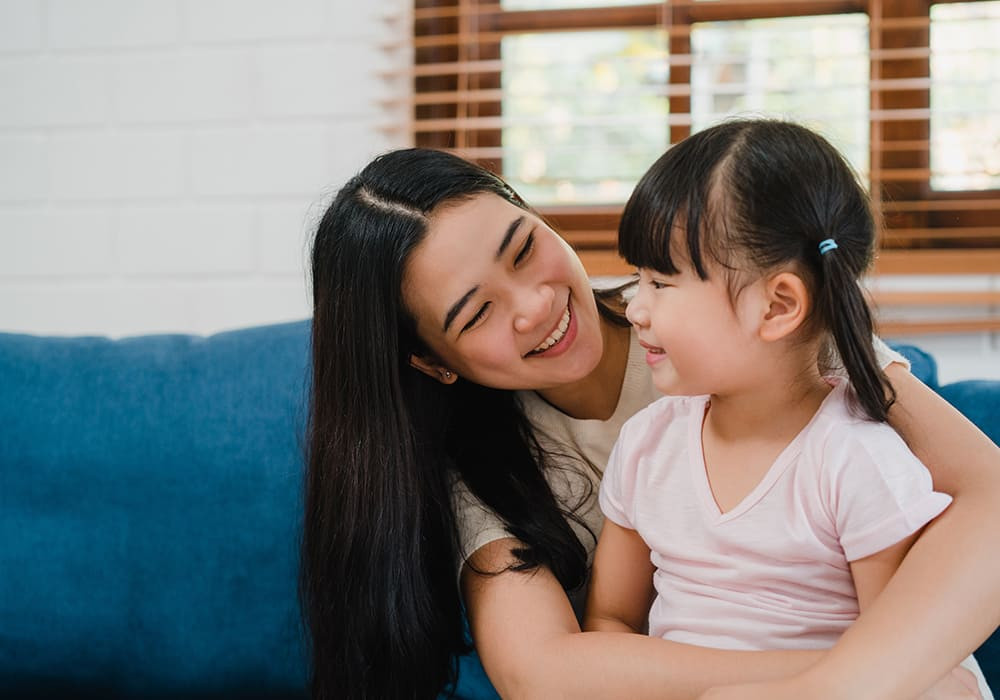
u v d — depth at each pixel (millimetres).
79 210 2082
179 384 1454
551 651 1036
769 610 982
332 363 1181
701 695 920
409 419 1184
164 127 2047
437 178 1149
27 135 2094
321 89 2000
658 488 1076
